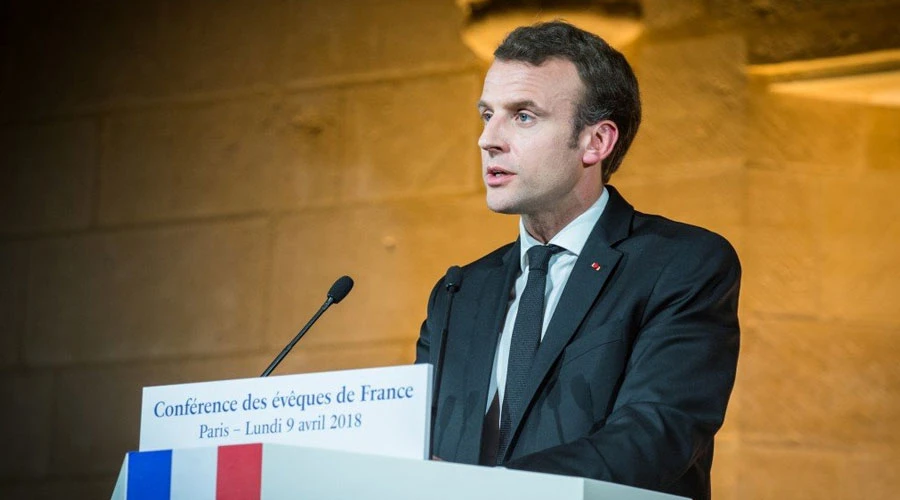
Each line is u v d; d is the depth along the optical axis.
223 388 6.19
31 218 15.89
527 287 7.51
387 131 14.79
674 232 7.54
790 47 13.60
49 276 15.70
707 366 7.02
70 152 15.92
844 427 13.12
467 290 7.87
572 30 7.84
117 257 15.51
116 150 15.77
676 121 13.74
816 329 13.27
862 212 13.52
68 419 15.30
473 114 14.49
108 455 15.09
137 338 15.24
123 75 15.92
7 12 16.44
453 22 14.76
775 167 13.51
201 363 14.95
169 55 15.80
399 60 14.90
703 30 13.85
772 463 12.97
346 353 14.39
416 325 14.20
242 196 15.20
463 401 7.37
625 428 6.59
